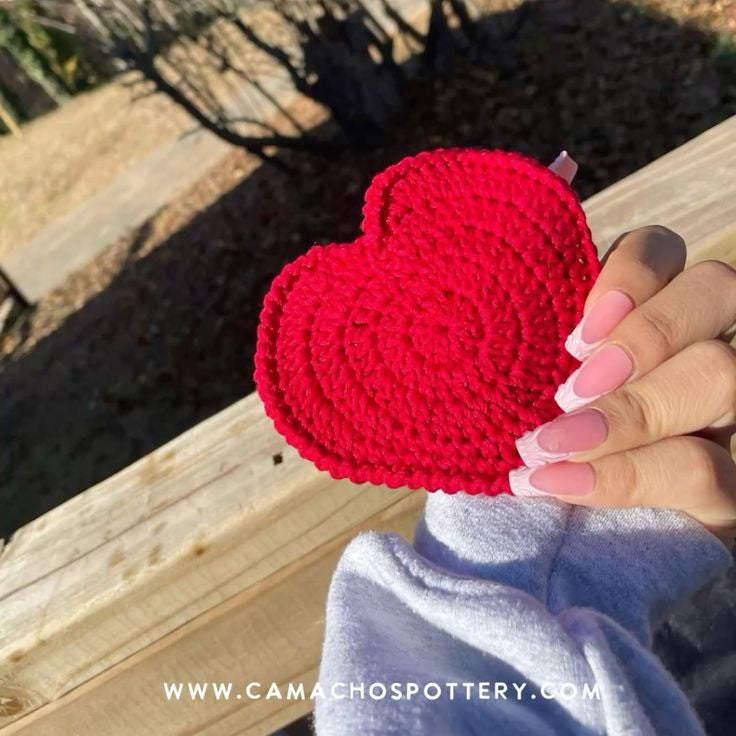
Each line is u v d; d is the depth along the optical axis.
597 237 0.34
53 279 2.13
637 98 1.46
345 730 0.21
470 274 0.23
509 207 0.23
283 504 0.30
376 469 0.23
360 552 0.26
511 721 0.21
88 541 0.32
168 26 1.62
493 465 0.23
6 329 2.01
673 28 1.52
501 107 1.59
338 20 1.55
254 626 0.34
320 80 1.59
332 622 0.25
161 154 2.29
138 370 1.69
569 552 0.24
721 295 0.23
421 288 0.23
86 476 1.58
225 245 1.80
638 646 0.22
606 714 0.20
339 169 1.73
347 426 0.23
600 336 0.22
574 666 0.21
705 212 0.33
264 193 1.83
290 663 0.35
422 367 0.23
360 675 0.22
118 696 0.34
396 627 0.24
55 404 1.73
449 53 1.67
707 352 0.22
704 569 0.25
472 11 1.72
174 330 1.72
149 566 0.30
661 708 0.21
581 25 1.62
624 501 0.23
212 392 1.59
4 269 2.27
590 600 0.24
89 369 1.76
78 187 2.46
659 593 0.24
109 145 2.51
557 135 1.50
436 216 0.23
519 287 0.23
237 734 0.37
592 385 0.22
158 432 1.57
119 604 0.30
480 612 0.22
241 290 1.70
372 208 0.23
